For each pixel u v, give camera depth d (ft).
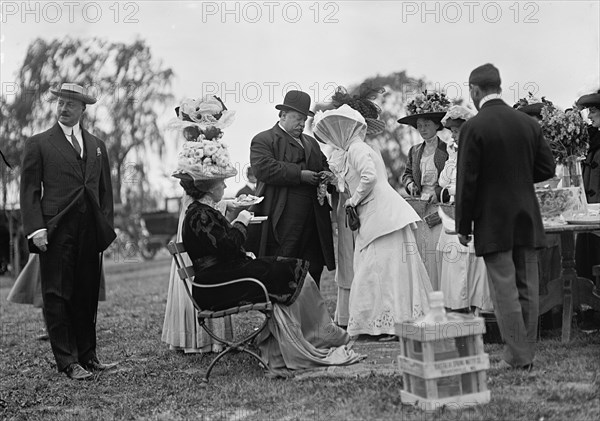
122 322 28.78
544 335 19.77
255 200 20.54
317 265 22.29
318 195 21.71
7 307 36.96
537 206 16.28
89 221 19.66
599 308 18.84
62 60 65.51
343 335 18.54
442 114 22.67
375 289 19.93
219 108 21.12
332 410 14.39
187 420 15.02
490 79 16.34
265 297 17.67
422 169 23.04
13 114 62.75
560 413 13.12
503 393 14.47
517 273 16.26
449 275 20.53
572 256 18.76
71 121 19.77
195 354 20.79
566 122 18.62
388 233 19.85
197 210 18.11
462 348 14.33
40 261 19.42
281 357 18.08
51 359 22.07
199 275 17.98
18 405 17.13
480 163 15.97
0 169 59.93
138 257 71.67
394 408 14.12
